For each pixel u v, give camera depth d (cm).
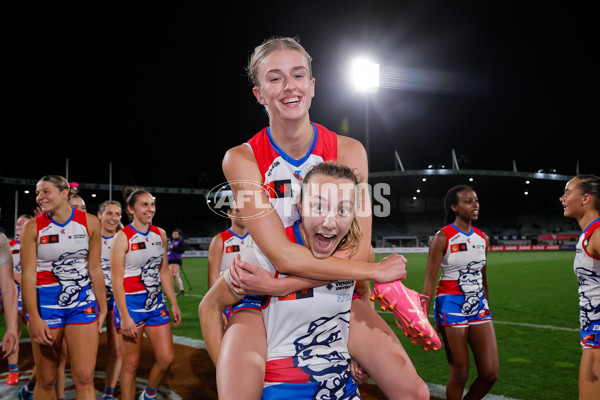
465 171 4288
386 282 193
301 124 195
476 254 374
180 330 743
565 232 4631
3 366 550
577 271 304
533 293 1125
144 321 418
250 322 192
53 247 367
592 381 284
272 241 181
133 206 436
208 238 4312
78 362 362
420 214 5019
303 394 187
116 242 416
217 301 202
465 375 367
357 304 212
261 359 182
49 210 373
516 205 5188
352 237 196
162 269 455
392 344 194
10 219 3944
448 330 371
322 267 178
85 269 386
